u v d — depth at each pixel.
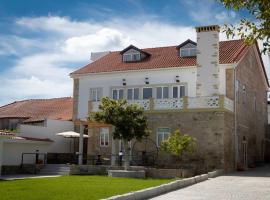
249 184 21.08
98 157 32.12
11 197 14.46
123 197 13.88
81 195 15.16
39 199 13.98
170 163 30.69
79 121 31.83
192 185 20.58
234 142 32.03
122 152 32.19
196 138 30.11
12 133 31.42
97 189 17.30
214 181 22.83
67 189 17.27
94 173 28.42
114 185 19.16
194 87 33.81
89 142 34.75
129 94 36.41
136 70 35.94
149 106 32.19
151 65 36.12
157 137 31.62
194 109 30.42
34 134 33.44
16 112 43.88
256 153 40.47
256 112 41.19
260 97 43.50
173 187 18.72
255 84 40.94
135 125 26.14
